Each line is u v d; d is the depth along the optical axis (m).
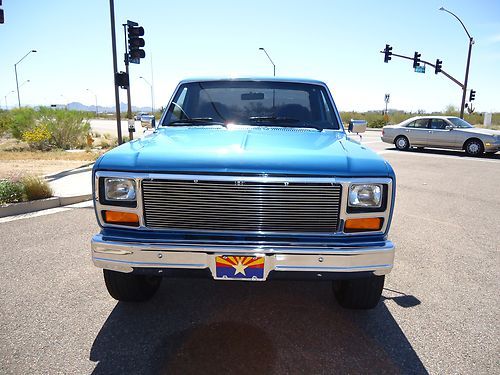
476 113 40.28
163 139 2.93
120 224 2.48
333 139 3.09
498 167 11.48
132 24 11.40
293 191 2.33
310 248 2.32
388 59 24.00
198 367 2.37
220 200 2.35
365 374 2.33
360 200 2.38
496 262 4.14
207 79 3.95
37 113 18.09
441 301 3.26
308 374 2.32
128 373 2.31
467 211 6.34
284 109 3.70
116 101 12.05
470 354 2.54
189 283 3.55
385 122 35.19
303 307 3.14
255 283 3.58
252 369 2.36
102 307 3.08
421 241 4.81
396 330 2.82
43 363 2.39
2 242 4.56
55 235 4.83
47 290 3.35
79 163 11.73
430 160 13.08
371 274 2.39
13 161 12.12
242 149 2.51
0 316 2.93
